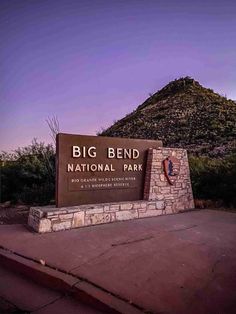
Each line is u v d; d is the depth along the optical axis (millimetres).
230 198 9734
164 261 4141
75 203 6652
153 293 3256
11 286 3672
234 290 3375
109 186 7289
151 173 7879
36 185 10836
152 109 43000
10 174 11227
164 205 7984
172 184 8383
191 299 3160
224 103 37188
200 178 10609
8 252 4559
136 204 7297
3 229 5926
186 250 4613
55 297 3391
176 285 3451
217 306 3035
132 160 7809
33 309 3102
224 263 4148
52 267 3918
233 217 7512
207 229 6070
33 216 6074
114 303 3049
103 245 4809
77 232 5660
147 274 3715
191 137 26188
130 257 4262
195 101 40062
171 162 8375
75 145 6711
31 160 11852
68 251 4516
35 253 4426
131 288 3352
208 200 9844
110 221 6711
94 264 4000
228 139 22953
